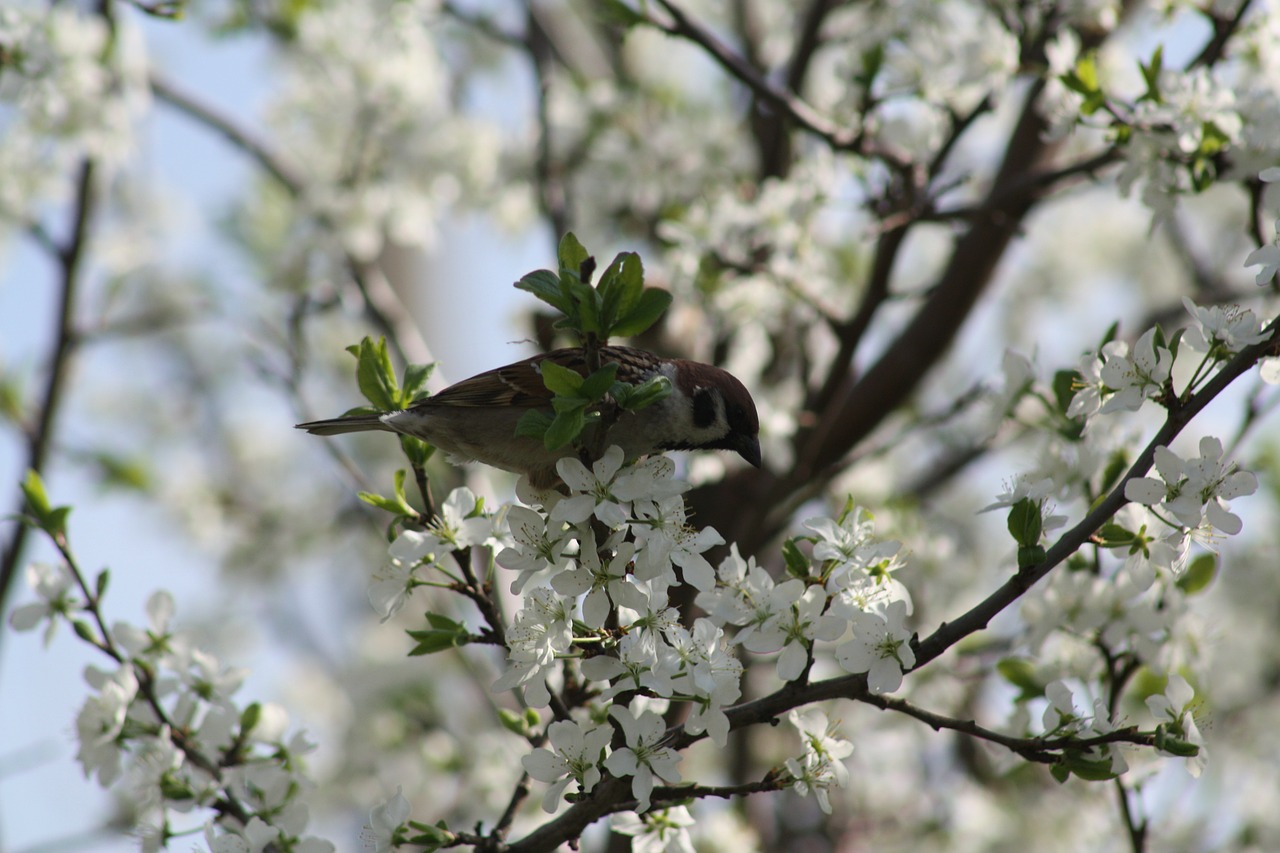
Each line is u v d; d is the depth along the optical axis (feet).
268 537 50.47
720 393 24.86
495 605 18.84
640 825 19.66
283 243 45.24
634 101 42.16
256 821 20.08
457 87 49.78
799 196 35.70
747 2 45.96
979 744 37.60
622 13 32.01
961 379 46.68
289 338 39.75
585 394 16.56
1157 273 50.52
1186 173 25.64
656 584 17.52
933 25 32.45
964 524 42.96
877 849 38.37
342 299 40.40
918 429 33.53
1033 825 36.73
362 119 41.68
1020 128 36.42
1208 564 23.97
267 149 43.01
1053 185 32.73
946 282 35.47
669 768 17.02
